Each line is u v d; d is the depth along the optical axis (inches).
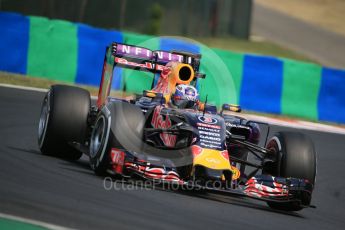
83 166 1146.0
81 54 2306.8
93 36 2314.2
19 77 2177.7
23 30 2267.5
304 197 986.7
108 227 744.3
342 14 6786.4
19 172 976.3
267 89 2336.4
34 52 2276.1
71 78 2297.0
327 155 1707.7
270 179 997.2
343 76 2377.0
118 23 3668.8
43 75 2282.2
